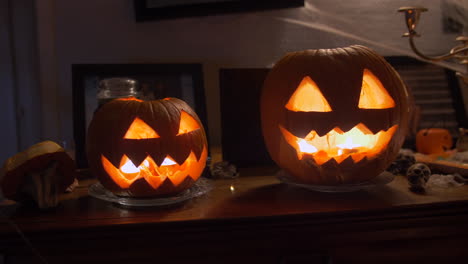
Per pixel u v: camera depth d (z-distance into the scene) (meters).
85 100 1.19
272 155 0.99
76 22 1.27
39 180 0.84
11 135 1.35
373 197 0.87
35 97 1.32
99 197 0.89
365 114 0.87
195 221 0.76
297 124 0.89
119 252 0.76
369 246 0.81
